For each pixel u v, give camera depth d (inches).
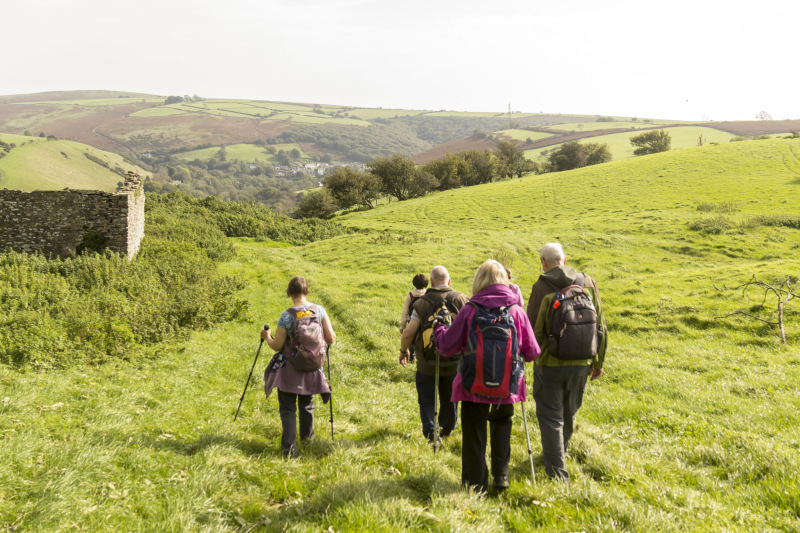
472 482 177.9
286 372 216.7
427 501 168.6
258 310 689.6
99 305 578.9
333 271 1020.5
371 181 3612.2
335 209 3371.1
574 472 204.5
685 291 698.8
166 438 218.2
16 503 139.7
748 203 1681.8
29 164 6417.3
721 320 568.4
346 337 532.7
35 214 1016.9
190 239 1370.6
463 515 153.8
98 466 169.5
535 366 204.4
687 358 458.6
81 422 229.8
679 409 323.9
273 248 1475.1
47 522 132.9
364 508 148.7
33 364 351.9
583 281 200.2
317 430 257.8
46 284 714.2
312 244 1475.1
